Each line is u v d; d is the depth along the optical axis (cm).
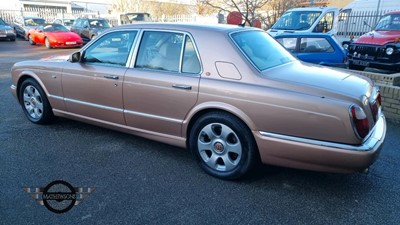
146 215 274
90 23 1830
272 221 268
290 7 1352
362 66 902
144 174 344
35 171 346
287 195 305
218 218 271
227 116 314
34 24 2075
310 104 275
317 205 289
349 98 273
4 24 2016
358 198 300
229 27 361
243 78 308
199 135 338
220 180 332
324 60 760
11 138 434
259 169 354
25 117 525
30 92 490
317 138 277
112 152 396
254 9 1197
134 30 388
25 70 483
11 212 276
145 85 361
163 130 365
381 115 339
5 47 1678
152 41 371
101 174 342
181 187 319
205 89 321
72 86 431
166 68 355
